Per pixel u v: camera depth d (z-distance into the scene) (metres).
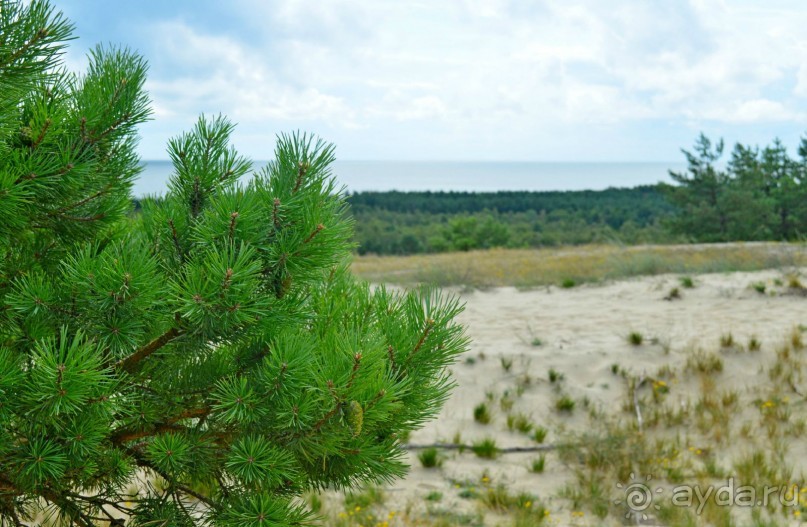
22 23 2.06
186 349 2.15
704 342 8.66
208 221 2.08
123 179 2.43
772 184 42.25
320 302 2.54
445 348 2.35
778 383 7.51
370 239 65.12
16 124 2.11
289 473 2.22
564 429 6.84
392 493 5.68
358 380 2.02
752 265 13.34
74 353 1.93
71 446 2.00
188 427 2.32
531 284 13.45
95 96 2.32
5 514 2.27
